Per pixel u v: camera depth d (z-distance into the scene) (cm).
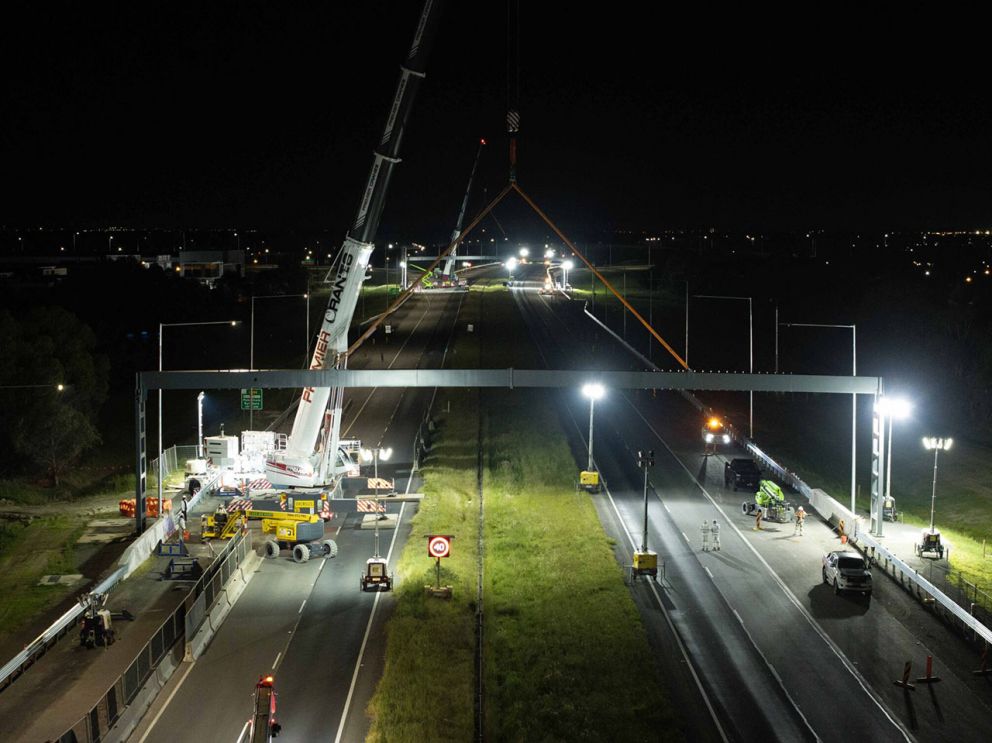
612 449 10150
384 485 7875
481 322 19612
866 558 6831
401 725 4322
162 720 4375
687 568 6594
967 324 14612
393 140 6681
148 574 6259
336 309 7019
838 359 16775
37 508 8269
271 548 6762
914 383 14588
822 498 7894
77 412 9944
